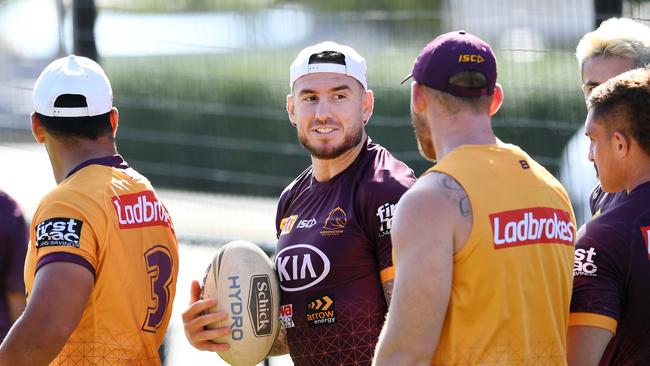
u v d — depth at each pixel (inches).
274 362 819.4
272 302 458.6
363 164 471.8
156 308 452.8
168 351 860.0
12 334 408.5
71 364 430.3
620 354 407.5
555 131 818.2
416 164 1007.6
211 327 454.3
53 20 1264.8
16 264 569.3
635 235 398.9
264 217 1027.9
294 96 486.0
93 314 429.7
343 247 454.3
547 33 828.6
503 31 864.3
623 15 753.6
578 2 809.5
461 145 378.9
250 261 458.0
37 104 449.1
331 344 454.6
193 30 1098.7
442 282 356.2
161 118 1136.2
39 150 1149.7
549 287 375.6
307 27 1095.6
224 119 1111.0
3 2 1320.1
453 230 362.0
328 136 469.1
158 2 1101.7
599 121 416.2
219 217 1026.1
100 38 998.4
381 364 358.6
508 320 363.3
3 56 1306.6
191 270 940.0
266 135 1098.7
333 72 471.2
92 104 447.2
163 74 1099.3
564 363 376.2
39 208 433.7
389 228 446.3
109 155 454.3
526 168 383.2
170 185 1131.3
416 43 1019.9
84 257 420.2
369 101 496.4
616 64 488.1
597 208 483.2
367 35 1045.2
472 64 378.0
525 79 837.2
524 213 371.6
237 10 1128.8
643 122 404.8
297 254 464.8
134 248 441.7
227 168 1109.1
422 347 354.6
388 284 445.4
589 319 395.9
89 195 432.5
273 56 1109.7
